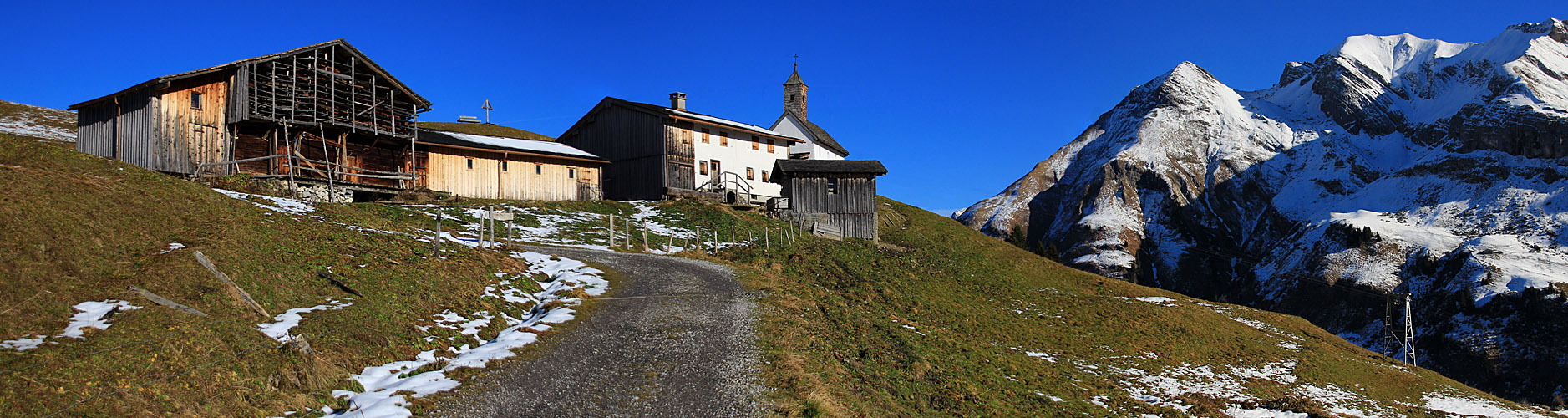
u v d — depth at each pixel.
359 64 42.66
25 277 14.00
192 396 11.69
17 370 10.95
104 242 16.72
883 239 64.56
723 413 14.20
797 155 80.25
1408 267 189.25
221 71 37.69
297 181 37.47
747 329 20.11
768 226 52.81
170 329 13.43
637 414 13.87
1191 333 41.03
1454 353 144.88
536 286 24.12
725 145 66.00
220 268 17.12
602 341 18.06
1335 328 177.62
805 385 16.08
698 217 50.66
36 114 66.00
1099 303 46.62
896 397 18.80
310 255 20.12
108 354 12.03
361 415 12.28
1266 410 27.66
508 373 15.29
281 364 13.20
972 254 62.97
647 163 61.09
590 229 42.44
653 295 23.39
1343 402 32.22
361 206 35.97
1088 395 26.22
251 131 39.00
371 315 16.77
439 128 88.12
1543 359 132.38
